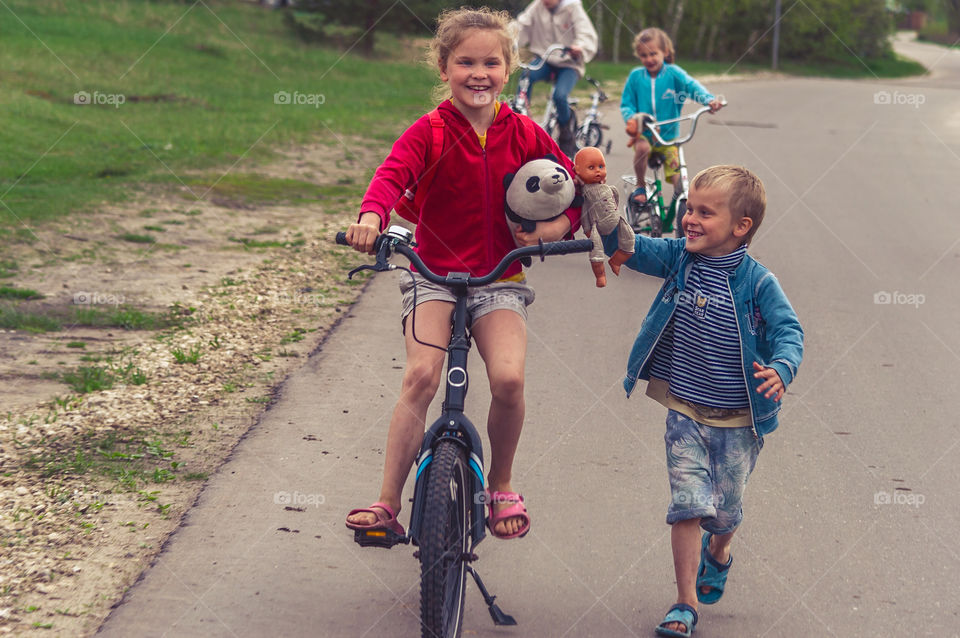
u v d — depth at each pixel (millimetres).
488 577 6316
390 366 9766
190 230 15086
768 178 22281
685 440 5680
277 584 6113
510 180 5855
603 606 6023
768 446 8305
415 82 40031
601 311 11750
